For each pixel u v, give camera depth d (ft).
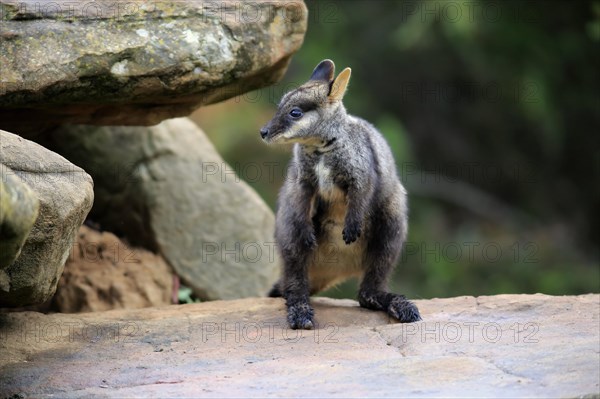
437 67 82.94
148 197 45.70
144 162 46.06
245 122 75.00
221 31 35.50
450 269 74.59
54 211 28.32
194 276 45.78
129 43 34.14
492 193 84.94
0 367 29.17
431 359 28.19
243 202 47.85
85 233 44.55
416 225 77.77
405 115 84.69
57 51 33.42
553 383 25.73
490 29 76.18
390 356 29.22
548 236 81.41
